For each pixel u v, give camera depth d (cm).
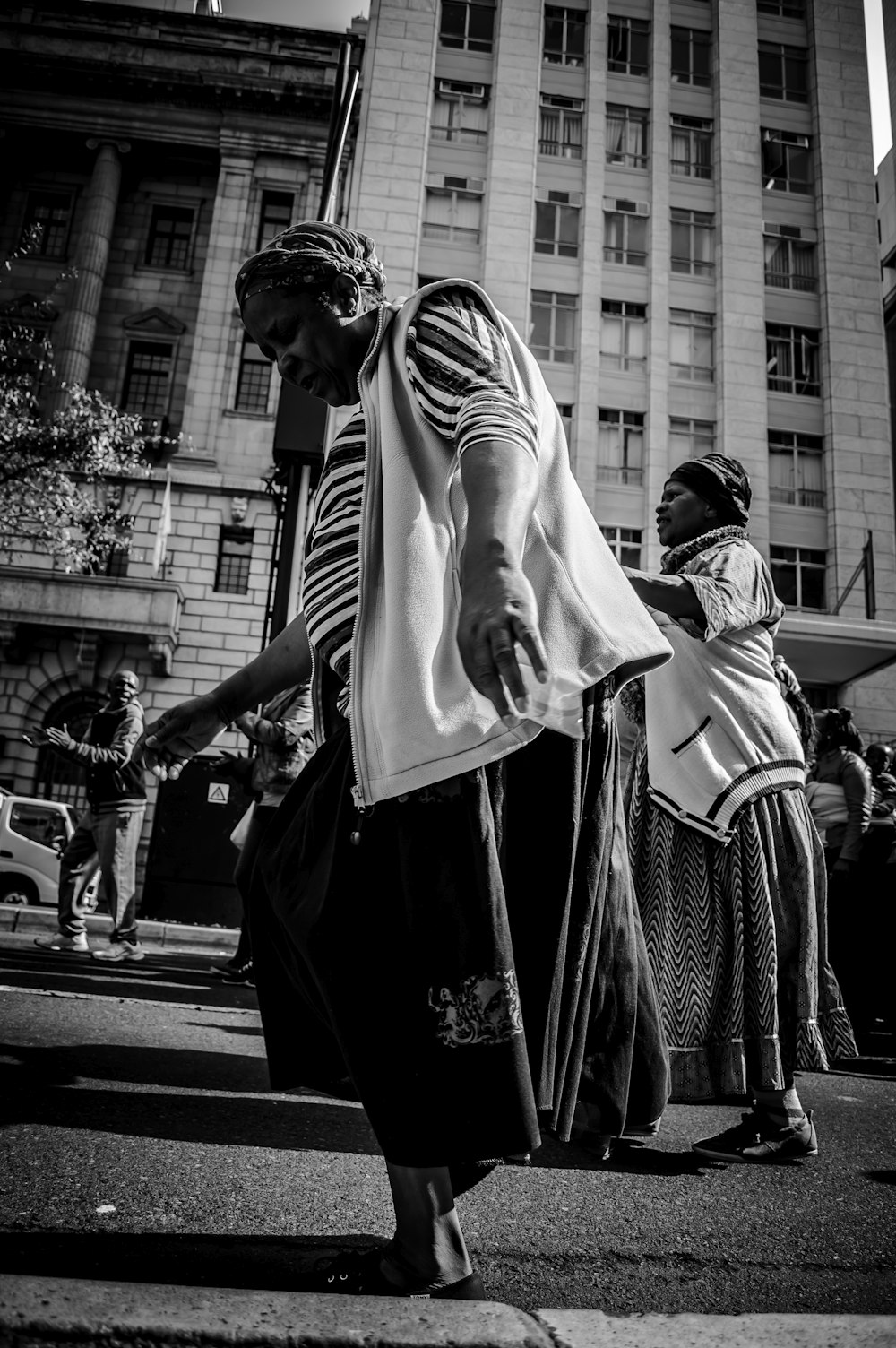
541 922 119
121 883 662
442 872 113
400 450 126
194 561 2364
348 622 129
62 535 2030
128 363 2561
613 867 149
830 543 2367
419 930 113
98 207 2592
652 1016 161
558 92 2583
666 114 2595
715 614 230
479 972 111
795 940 234
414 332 131
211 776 1195
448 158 2497
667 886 239
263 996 139
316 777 132
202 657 2319
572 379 2400
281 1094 271
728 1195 201
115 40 2616
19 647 2269
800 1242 171
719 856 237
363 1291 117
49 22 2634
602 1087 146
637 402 2411
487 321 133
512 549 98
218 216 2581
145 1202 162
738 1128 238
